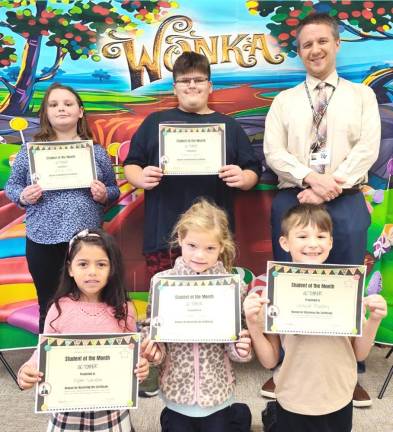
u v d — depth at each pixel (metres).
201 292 1.47
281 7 2.38
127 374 1.40
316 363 1.46
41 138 2.16
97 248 1.53
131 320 1.60
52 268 2.12
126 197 2.48
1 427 1.84
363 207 2.08
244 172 2.12
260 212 2.50
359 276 1.40
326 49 2.06
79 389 1.38
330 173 2.06
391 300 2.37
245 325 1.53
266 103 2.44
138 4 2.37
